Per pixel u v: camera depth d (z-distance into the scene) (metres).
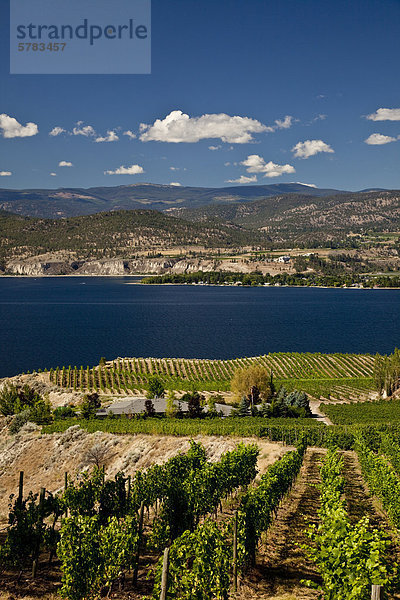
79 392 104.44
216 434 59.03
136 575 19.25
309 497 32.19
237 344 176.75
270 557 21.38
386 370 96.38
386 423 64.12
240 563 18.83
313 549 15.96
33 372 123.94
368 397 98.12
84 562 17.67
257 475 39.06
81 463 50.53
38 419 72.50
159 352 161.62
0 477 50.78
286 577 19.36
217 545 17.69
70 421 66.88
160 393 93.50
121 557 18.25
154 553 22.44
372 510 29.59
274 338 189.62
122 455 51.84
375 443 53.50
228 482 30.58
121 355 156.50
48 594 18.56
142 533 24.00
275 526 25.72
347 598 13.87
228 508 30.33
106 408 80.81
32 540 20.53
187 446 52.41
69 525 18.89
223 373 125.06
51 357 154.00
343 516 15.73
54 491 44.28
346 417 73.00
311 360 135.62
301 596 17.66
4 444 60.84
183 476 30.23
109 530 19.00
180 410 78.00
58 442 55.78
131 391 106.75
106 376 119.19
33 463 52.88
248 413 78.62
